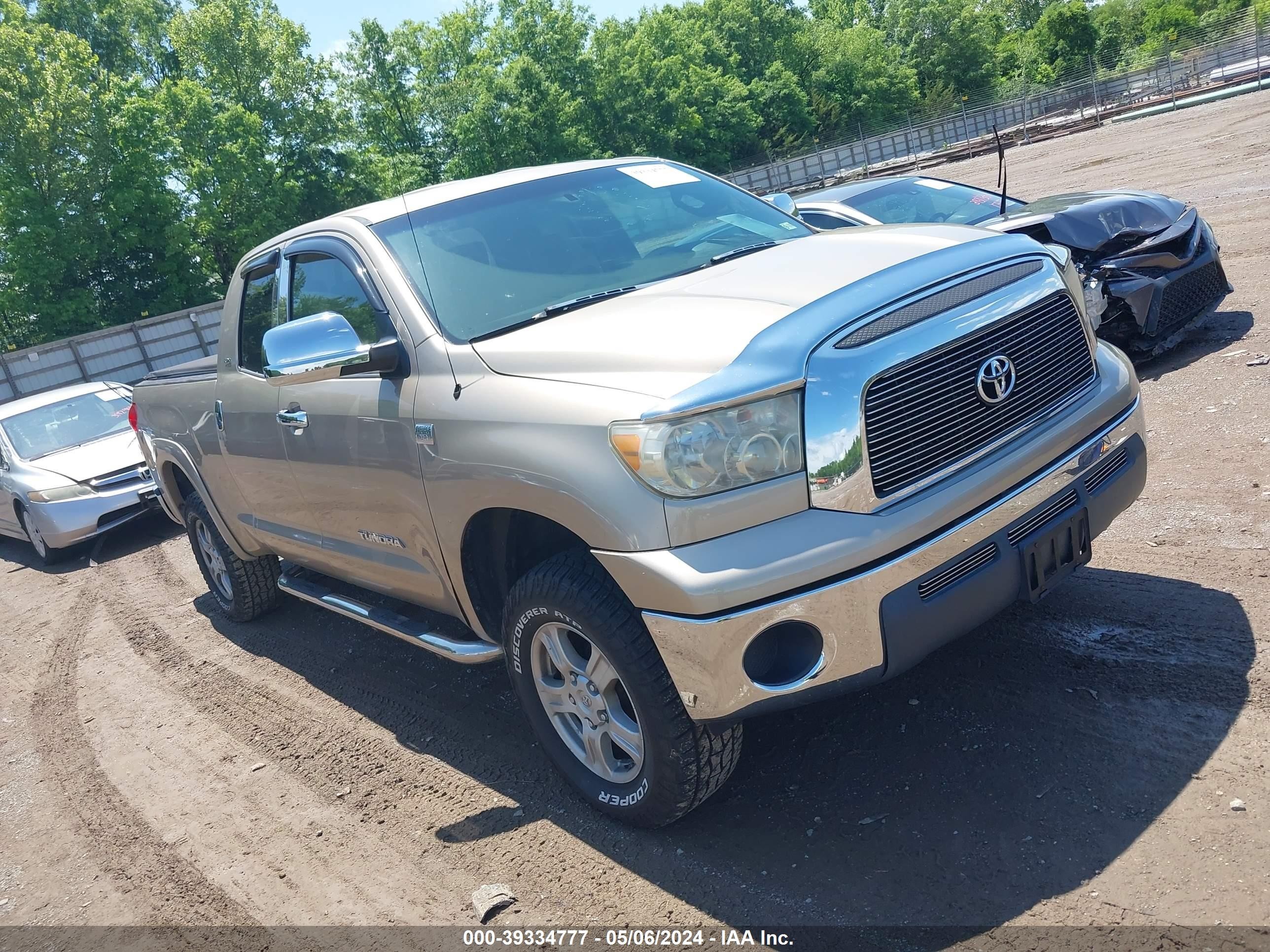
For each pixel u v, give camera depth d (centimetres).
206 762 438
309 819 371
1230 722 295
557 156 6353
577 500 271
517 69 6225
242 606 589
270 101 5391
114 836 391
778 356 258
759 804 312
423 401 330
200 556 620
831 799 306
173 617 672
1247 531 409
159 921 328
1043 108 5881
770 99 8256
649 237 388
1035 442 283
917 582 261
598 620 280
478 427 304
